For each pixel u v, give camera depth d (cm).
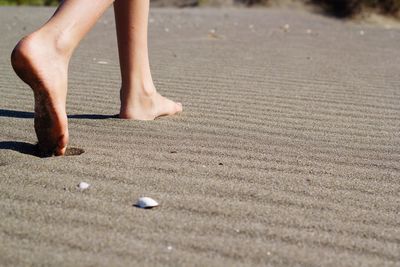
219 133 291
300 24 888
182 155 252
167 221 188
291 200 211
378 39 748
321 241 182
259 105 356
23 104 334
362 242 183
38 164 229
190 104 349
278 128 307
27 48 223
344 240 184
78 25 236
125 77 303
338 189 225
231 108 344
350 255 175
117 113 319
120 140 269
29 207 193
